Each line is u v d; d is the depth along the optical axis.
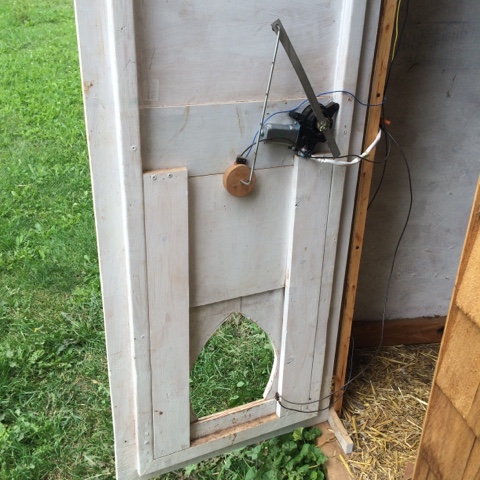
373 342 2.62
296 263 1.75
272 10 1.40
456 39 2.06
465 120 2.23
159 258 1.53
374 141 1.67
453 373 1.23
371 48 1.56
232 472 2.04
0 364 2.53
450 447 1.28
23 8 8.80
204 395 2.40
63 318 2.88
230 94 1.44
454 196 2.39
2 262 3.33
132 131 1.34
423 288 2.60
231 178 1.51
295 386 1.99
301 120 1.51
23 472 2.06
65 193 4.15
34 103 5.67
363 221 1.85
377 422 2.21
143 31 1.28
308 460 2.04
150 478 1.98
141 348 1.63
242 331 2.81
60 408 2.36
